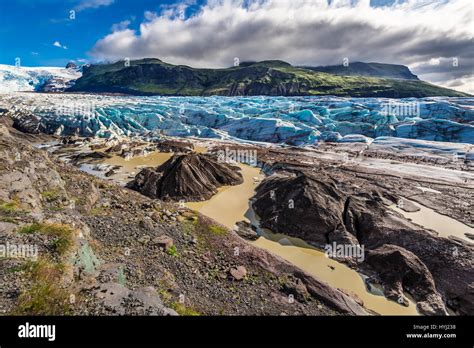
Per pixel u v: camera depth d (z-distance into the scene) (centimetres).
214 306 1828
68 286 1365
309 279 2380
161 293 1750
